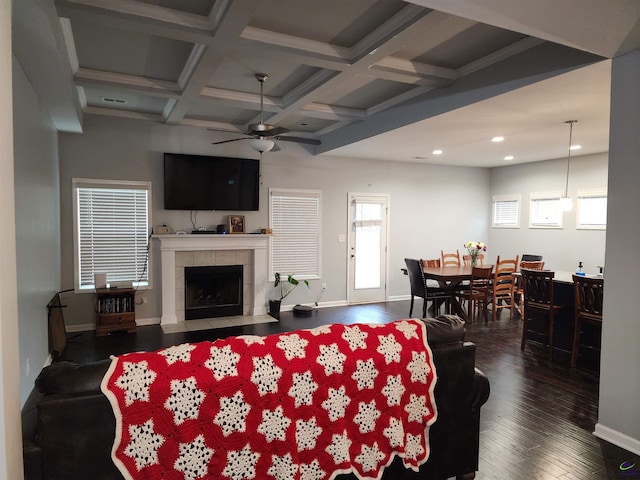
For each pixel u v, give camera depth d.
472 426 2.35
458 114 4.35
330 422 1.96
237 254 6.56
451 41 3.42
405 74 3.91
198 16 3.02
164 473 1.69
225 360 1.80
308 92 4.44
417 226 8.28
